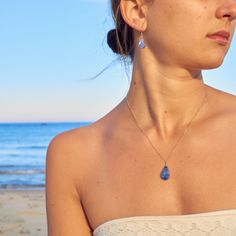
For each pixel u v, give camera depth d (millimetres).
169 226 638
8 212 4590
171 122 721
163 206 662
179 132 711
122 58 838
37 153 16797
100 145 755
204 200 646
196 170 667
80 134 782
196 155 679
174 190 667
